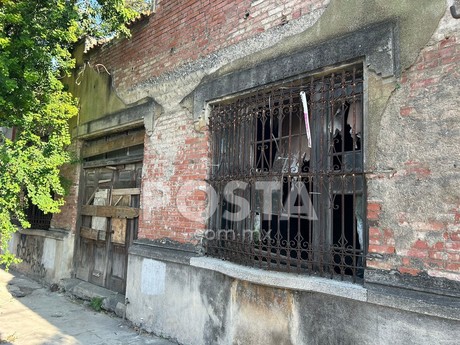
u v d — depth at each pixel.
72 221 7.28
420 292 2.64
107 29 5.57
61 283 7.05
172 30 5.35
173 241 4.83
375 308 2.85
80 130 7.16
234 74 4.25
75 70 7.68
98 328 5.08
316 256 3.41
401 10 2.96
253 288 3.76
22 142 4.98
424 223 2.69
